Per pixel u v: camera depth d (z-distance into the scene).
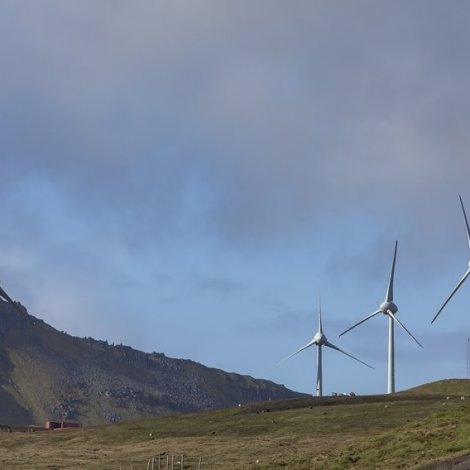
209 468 148.88
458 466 100.00
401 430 133.25
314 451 145.62
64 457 175.50
